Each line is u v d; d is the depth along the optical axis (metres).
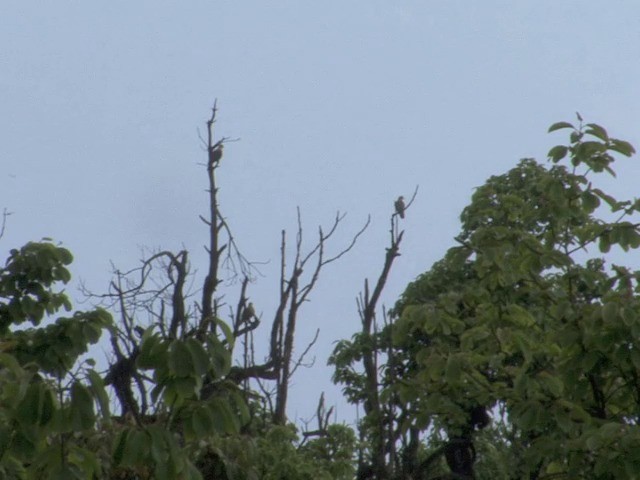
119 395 34.66
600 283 36.97
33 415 23.08
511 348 36.41
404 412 42.69
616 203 37.09
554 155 37.44
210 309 46.66
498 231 37.47
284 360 47.09
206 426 25.20
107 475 30.27
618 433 31.44
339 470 45.62
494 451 48.25
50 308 37.75
